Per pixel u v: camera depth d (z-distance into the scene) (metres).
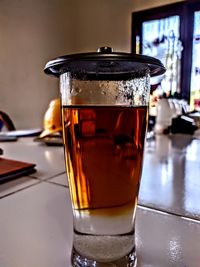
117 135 0.15
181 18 1.46
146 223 0.22
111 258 0.15
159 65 0.16
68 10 1.78
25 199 0.28
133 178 0.15
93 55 0.14
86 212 0.15
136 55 0.14
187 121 0.85
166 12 1.50
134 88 0.15
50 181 0.34
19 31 1.70
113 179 0.15
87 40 1.77
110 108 0.14
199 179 0.35
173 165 0.43
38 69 1.76
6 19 1.65
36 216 0.24
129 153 0.15
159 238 0.20
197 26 1.43
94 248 0.15
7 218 0.23
